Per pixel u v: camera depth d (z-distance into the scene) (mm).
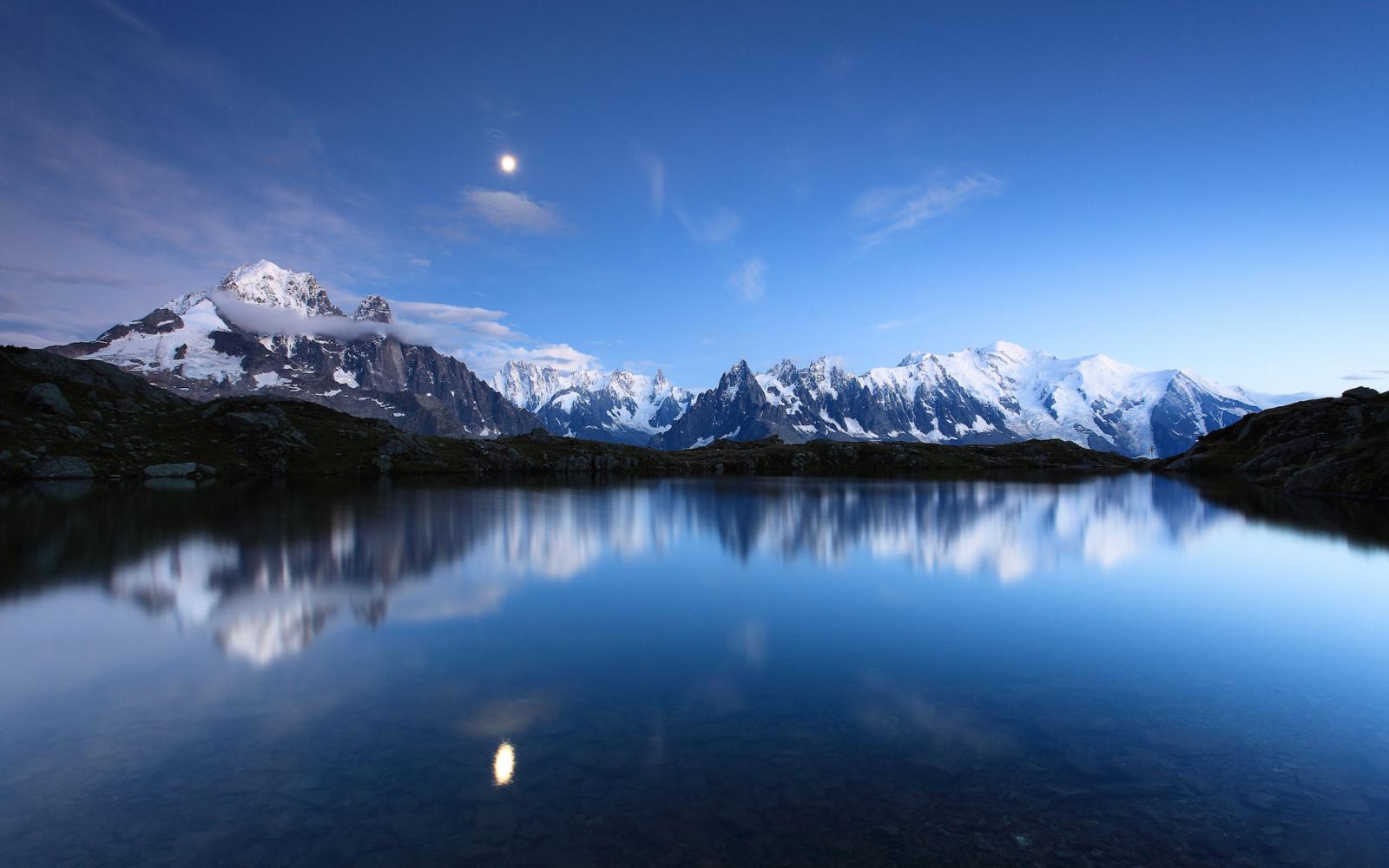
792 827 14641
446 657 27094
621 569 47344
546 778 16938
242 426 172500
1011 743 18953
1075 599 38031
